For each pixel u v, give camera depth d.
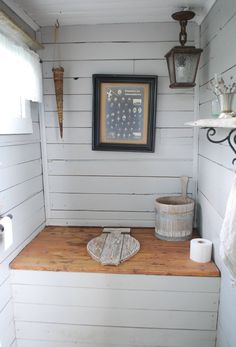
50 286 1.48
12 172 1.50
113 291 1.46
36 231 1.86
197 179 1.89
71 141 1.92
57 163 1.95
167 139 1.88
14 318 1.53
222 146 1.32
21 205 1.62
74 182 1.97
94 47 1.83
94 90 1.83
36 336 1.54
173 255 1.57
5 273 1.43
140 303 1.46
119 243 1.68
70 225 2.02
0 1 1.38
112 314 1.48
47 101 1.89
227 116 1.00
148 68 1.82
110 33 1.81
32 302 1.50
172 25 1.78
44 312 1.51
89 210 2.00
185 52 1.55
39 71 1.70
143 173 1.93
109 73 1.84
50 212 2.02
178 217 1.72
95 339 1.52
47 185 1.98
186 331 1.48
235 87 1.06
